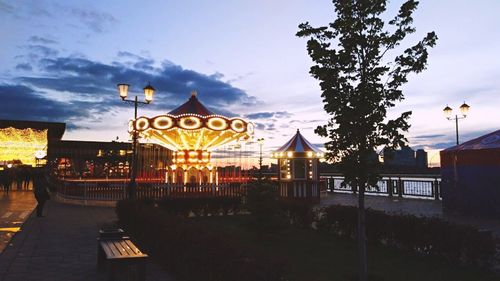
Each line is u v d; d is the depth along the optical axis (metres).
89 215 13.86
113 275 5.05
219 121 18.92
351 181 5.92
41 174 13.47
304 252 8.16
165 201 12.96
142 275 5.20
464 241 6.84
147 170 24.92
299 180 18.25
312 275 6.47
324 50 5.81
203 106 21.14
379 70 5.68
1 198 20.00
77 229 10.70
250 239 9.48
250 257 4.07
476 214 13.38
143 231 8.41
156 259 7.21
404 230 7.95
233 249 4.41
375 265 7.11
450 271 6.66
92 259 7.25
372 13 5.84
